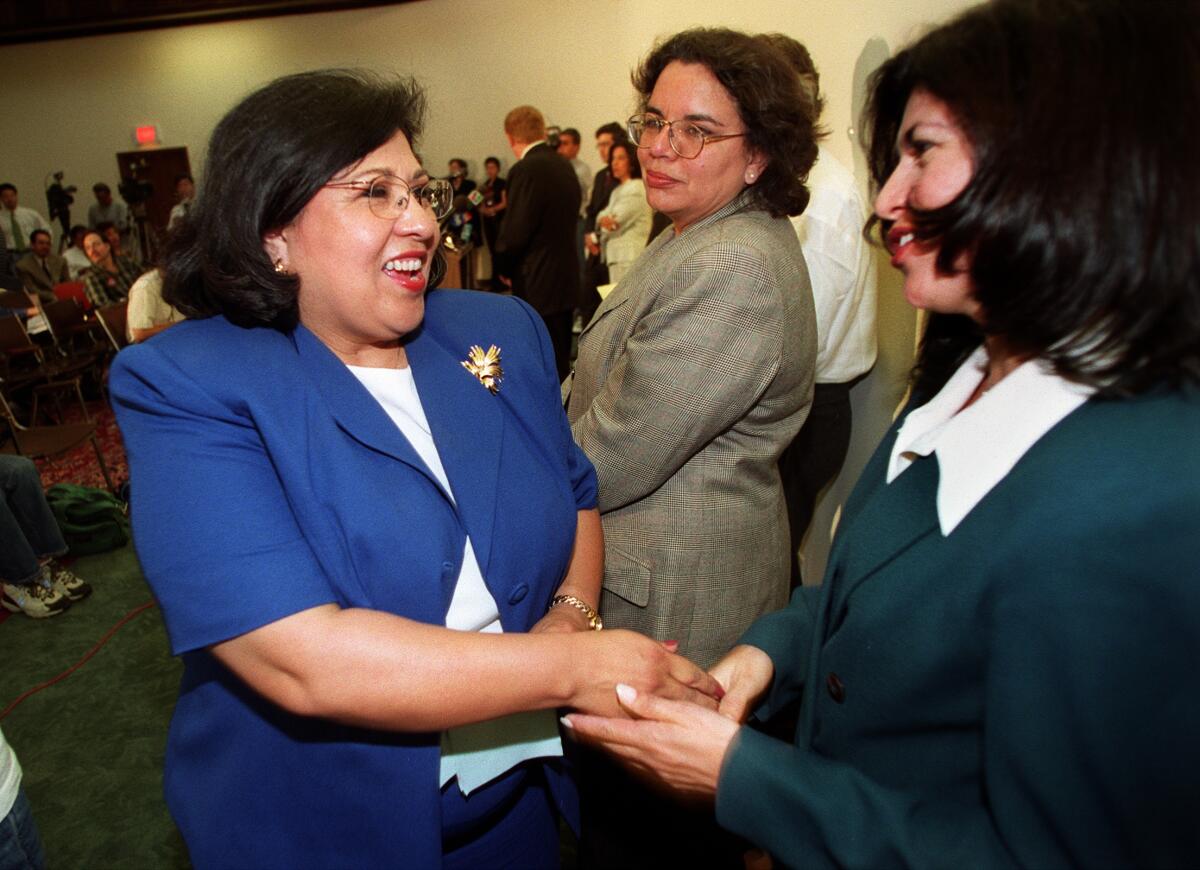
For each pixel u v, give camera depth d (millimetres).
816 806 639
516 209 4648
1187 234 475
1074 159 489
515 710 752
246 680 743
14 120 9688
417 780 818
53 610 2859
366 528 772
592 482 1108
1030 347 577
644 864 1350
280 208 753
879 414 2254
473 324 1020
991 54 525
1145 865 494
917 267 623
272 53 9414
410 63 9281
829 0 2271
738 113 1209
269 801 841
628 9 3898
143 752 2146
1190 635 459
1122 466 503
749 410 1276
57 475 4324
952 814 606
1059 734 510
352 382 827
